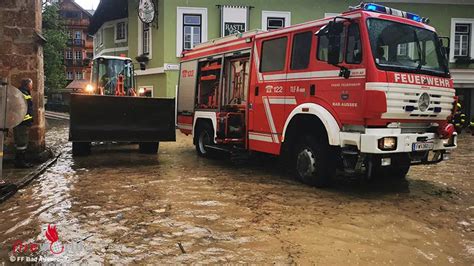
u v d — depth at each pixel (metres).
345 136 6.60
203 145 10.91
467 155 11.88
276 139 8.12
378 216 5.73
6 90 6.47
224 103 10.03
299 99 7.57
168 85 20.47
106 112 9.98
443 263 4.20
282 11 20.94
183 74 11.94
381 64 6.33
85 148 10.82
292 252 4.43
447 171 9.23
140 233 4.97
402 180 8.20
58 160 10.27
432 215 5.82
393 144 6.36
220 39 10.17
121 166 9.52
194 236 4.88
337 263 4.16
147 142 10.70
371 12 6.60
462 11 21.89
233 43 9.59
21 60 9.42
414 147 6.58
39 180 7.85
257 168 9.46
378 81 6.22
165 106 10.50
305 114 7.38
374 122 6.31
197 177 8.34
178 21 20.33
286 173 8.84
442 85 7.04
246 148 9.02
